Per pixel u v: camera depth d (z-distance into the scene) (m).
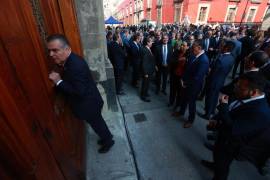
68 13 2.17
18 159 0.75
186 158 2.45
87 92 1.86
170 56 4.16
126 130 3.08
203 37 6.49
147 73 3.87
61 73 1.73
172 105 3.92
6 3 0.84
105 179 2.11
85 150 2.46
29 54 1.06
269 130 1.30
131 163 2.33
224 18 18.11
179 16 18.69
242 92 1.37
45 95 1.24
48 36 1.47
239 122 1.40
